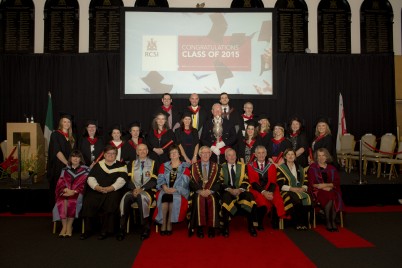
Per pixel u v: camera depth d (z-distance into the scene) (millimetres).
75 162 5527
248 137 6910
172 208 5289
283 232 5406
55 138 6262
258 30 9391
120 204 5234
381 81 9797
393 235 5203
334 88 9750
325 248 4625
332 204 5508
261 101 9609
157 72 9281
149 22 9281
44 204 6766
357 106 9766
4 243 4887
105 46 9531
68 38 9547
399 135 9961
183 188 5473
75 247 4707
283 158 6238
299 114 9656
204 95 9312
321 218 5875
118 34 9547
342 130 9531
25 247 4711
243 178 5656
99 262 4133
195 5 9719
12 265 4051
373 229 5520
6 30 9500
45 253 4465
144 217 5164
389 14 9914
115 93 9508
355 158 8781
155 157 6504
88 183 5312
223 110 7578
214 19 9367
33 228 5676
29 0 9539
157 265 4016
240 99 9500
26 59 9438
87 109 9477
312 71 9719
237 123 7449
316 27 9859
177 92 9305
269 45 9398
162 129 6809
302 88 9688
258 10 9391
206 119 7410
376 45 9875
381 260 4188
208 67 9344
